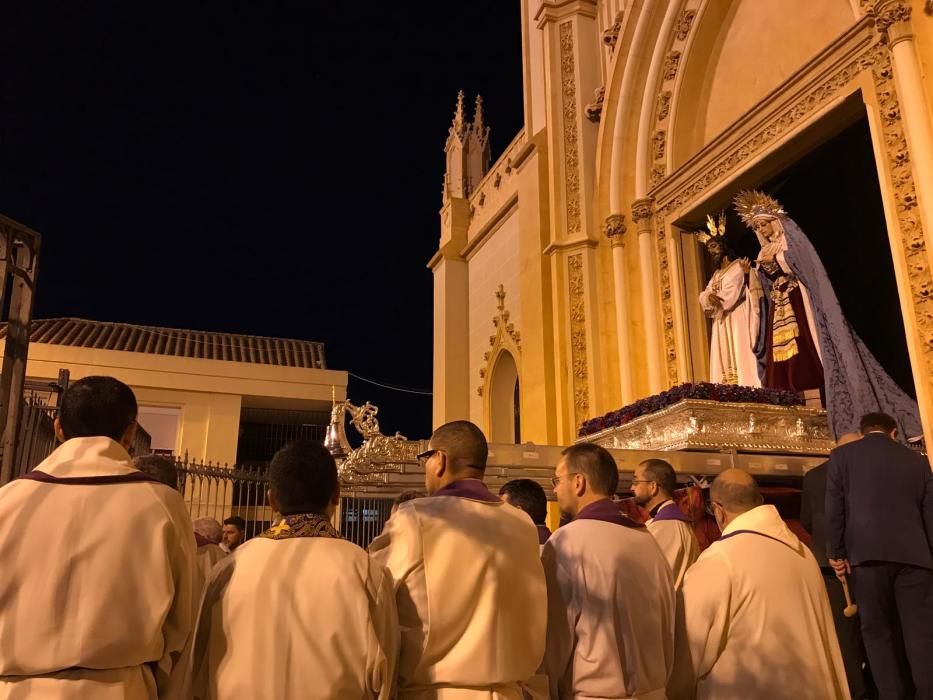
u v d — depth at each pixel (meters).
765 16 10.00
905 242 7.20
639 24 11.50
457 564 2.48
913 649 3.99
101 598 2.17
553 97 12.70
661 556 2.96
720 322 10.20
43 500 2.27
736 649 2.84
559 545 2.87
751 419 7.54
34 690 2.09
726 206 10.40
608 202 11.81
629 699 2.64
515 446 6.57
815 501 5.18
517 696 2.52
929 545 4.14
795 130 8.74
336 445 7.95
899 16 7.48
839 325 8.07
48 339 18.56
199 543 4.00
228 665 2.23
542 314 11.88
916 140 7.12
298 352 21.25
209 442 17.45
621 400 10.90
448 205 18.06
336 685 2.20
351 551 2.39
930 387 6.80
